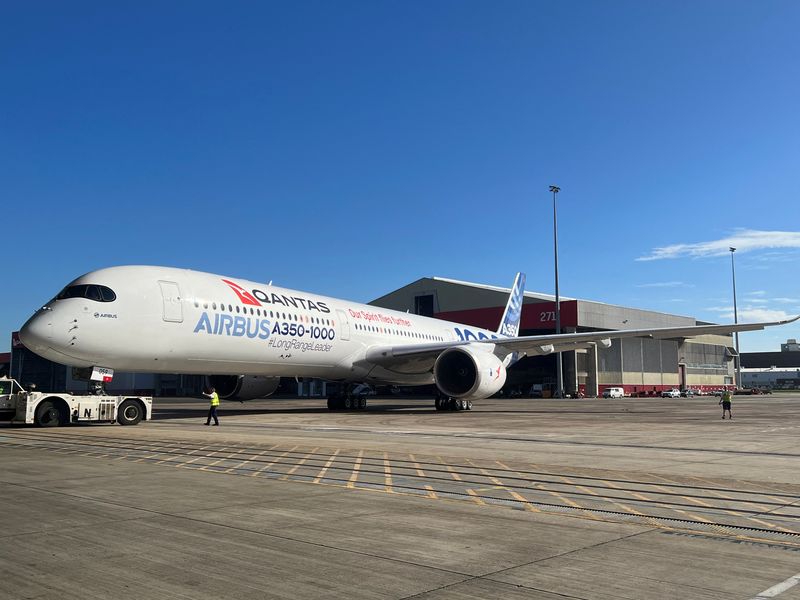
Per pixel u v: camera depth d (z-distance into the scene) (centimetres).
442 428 2170
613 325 7088
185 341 2358
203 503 846
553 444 1625
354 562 581
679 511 813
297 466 1208
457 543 651
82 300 2133
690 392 7919
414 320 3747
